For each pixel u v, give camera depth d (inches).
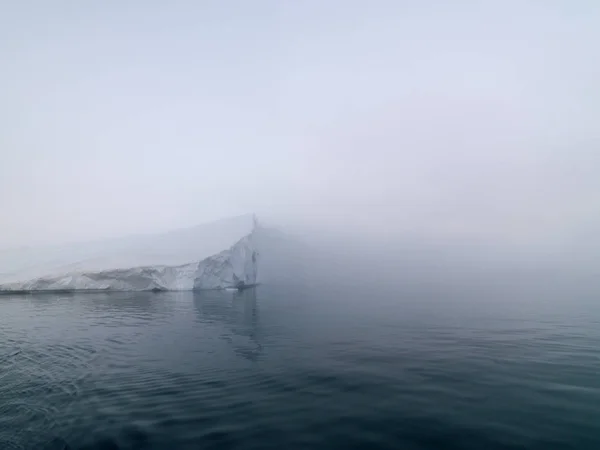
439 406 349.1
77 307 943.7
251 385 410.0
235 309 917.2
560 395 373.1
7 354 544.4
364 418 325.4
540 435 294.5
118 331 683.4
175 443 286.0
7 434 305.7
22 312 878.4
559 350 542.0
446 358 504.4
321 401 363.3
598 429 303.7
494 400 362.0
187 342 605.3
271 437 294.0
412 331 677.3
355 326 722.2
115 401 370.6
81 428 313.3
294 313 863.1
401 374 439.5
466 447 279.3
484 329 692.7
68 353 548.4
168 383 421.4
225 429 307.3
